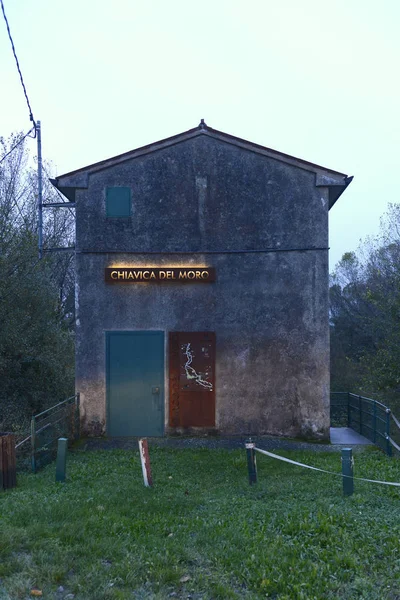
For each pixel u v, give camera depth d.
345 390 28.42
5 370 14.16
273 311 11.89
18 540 5.50
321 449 11.22
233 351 11.85
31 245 15.06
